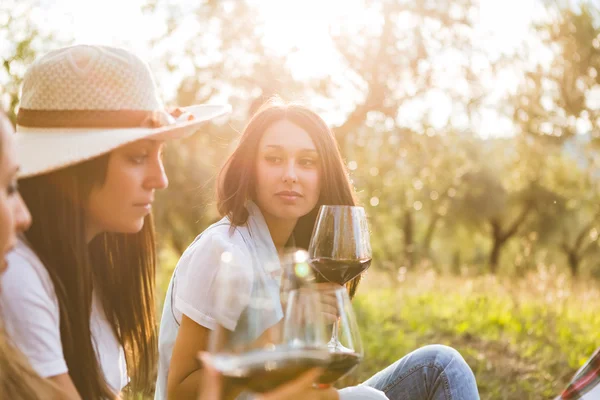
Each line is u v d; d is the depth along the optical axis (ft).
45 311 4.70
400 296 24.45
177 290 6.67
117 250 5.93
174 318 7.01
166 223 46.73
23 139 5.06
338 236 6.66
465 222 92.58
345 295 4.66
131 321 6.00
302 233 8.11
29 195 4.97
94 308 5.73
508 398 12.94
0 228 3.69
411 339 17.22
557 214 85.66
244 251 7.00
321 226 6.72
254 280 4.09
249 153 7.56
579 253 87.40
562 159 71.46
